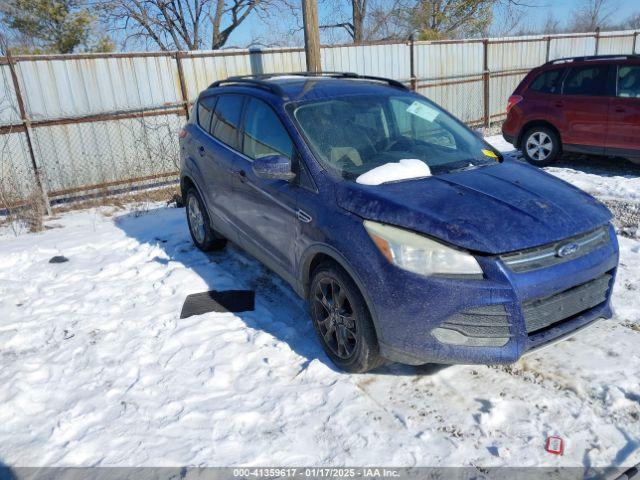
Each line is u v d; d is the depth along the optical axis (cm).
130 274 534
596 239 320
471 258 286
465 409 306
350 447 282
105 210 823
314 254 353
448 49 1327
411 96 461
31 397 341
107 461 282
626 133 806
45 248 626
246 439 292
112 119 898
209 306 450
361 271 308
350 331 332
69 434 305
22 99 790
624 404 303
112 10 1991
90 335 415
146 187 947
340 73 529
